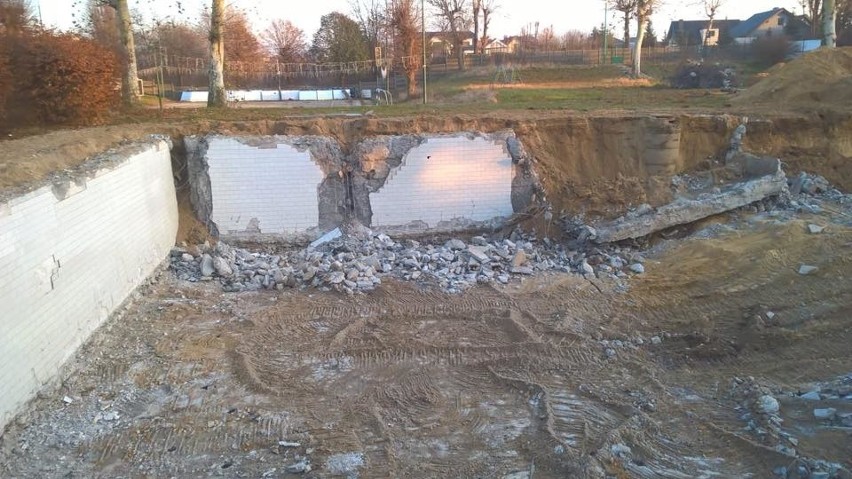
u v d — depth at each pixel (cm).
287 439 702
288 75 3612
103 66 1457
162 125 1405
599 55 4103
